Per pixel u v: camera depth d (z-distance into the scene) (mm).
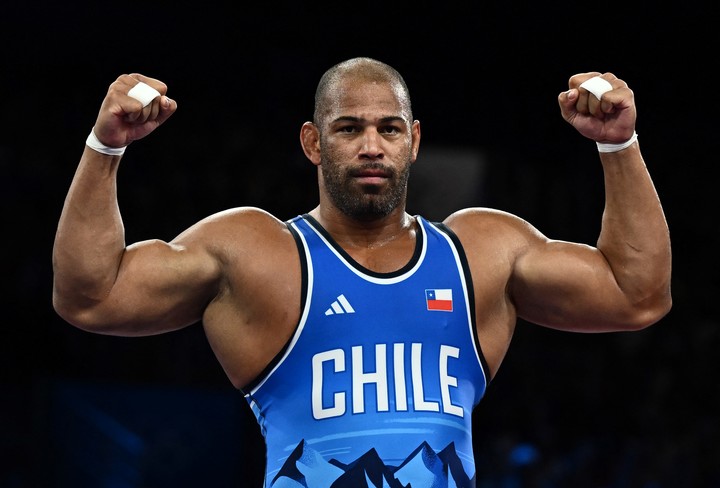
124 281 8328
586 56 28500
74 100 28891
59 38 27953
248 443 23422
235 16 28234
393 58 28641
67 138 28594
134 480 22703
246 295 8391
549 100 29391
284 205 29062
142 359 25656
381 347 8102
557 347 28219
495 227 8938
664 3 27484
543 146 30031
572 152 30125
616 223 8875
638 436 26781
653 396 27391
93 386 22984
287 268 8367
